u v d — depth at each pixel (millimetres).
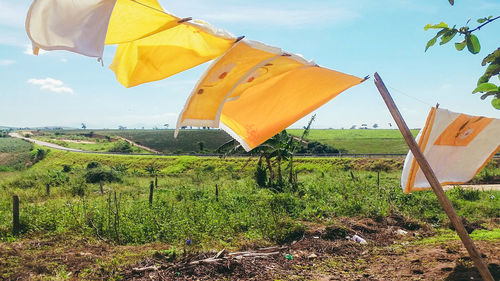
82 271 6512
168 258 6930
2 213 11867
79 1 2312
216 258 6547
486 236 7543
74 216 10547
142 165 49719
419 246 7484
